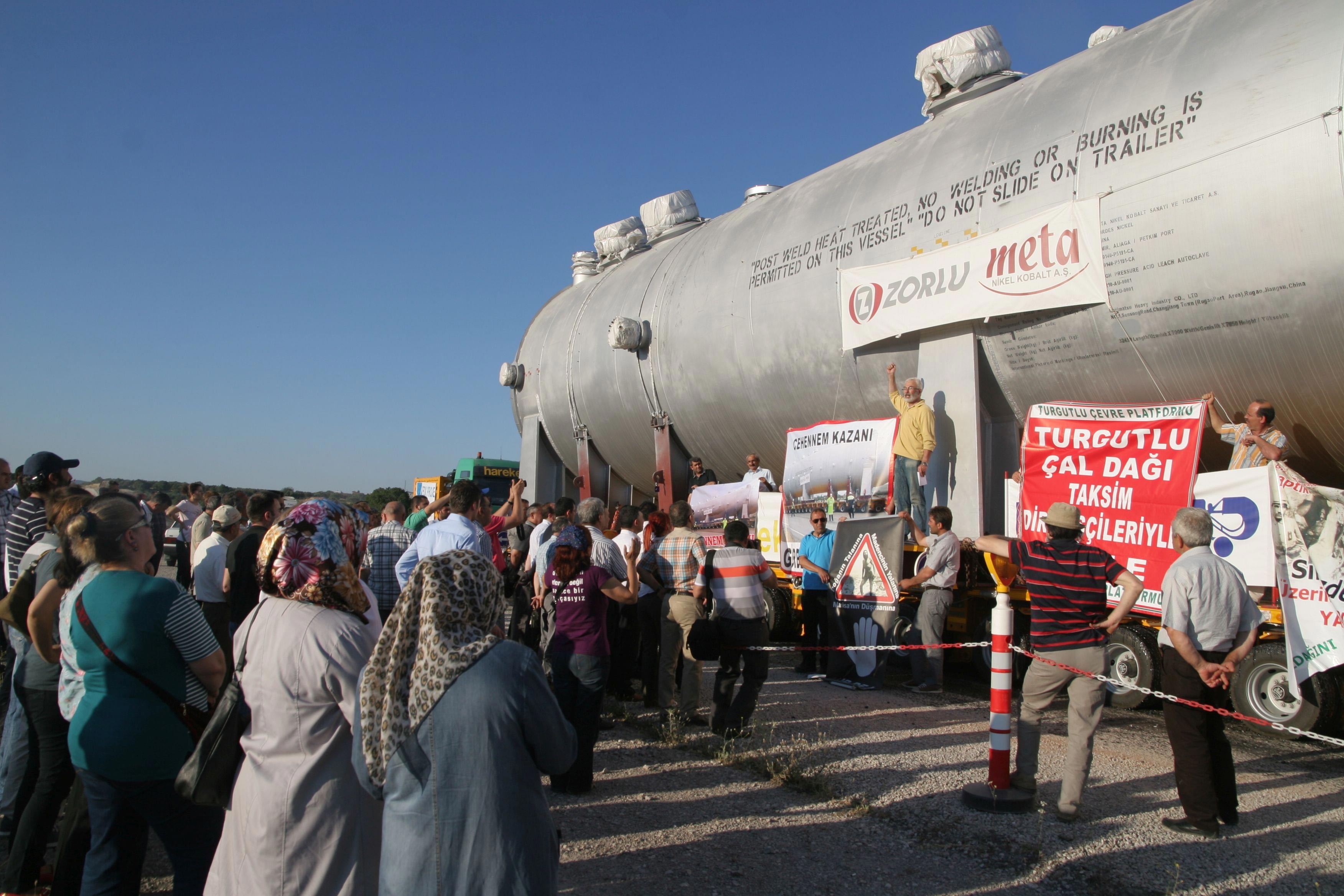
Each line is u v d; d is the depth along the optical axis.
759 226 11.39
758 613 6.25
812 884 3.85
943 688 8.41
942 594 7.86
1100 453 7.13
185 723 3.03
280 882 2.46
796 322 10.12
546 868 2.24
